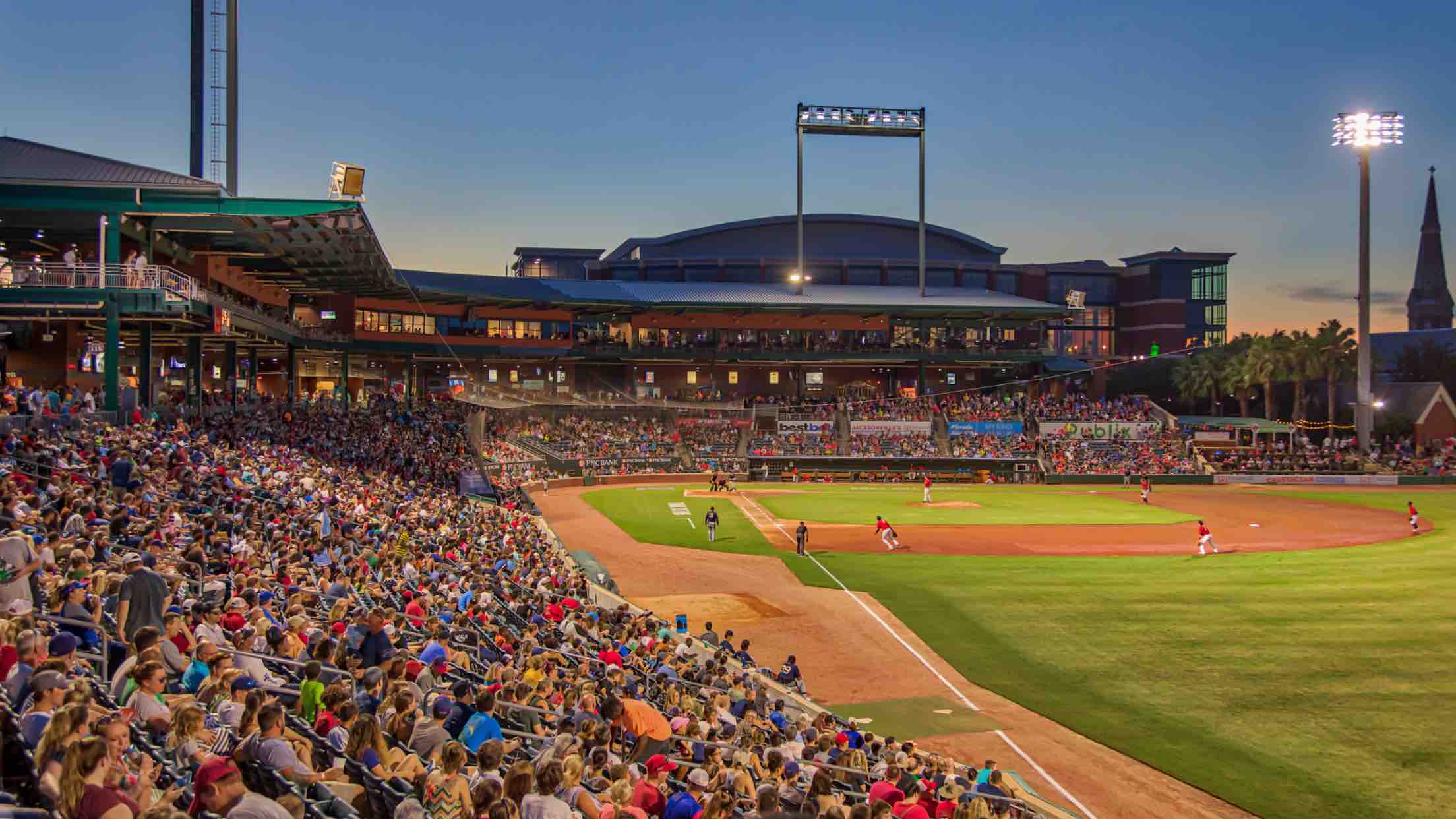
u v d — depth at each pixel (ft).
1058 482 315.78
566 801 31.45
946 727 79.87
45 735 24.25
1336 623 111.75
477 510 164.86
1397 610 118.21
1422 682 89.10
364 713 37.73
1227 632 108.58
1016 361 384.47
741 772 40.86
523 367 358.23
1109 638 106.83
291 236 166.61
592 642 77.87
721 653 83.20
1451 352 429.79
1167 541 183.83
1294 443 362.94
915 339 395.55
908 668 97.55
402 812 27.81
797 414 364.99
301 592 59.21
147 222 149.48
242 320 176.55
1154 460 331.36
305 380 313.73
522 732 44.55
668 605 127.44
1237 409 441.68
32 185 135.44
